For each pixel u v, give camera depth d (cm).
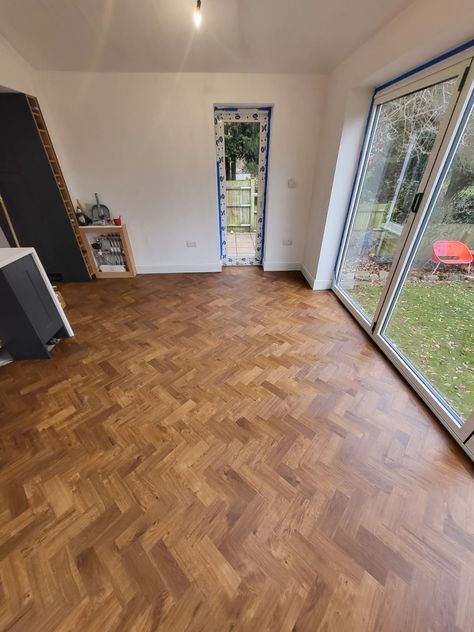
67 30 234
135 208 355
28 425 173
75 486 141
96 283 370
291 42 242
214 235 376
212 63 270
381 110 242
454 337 180
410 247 199
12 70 254
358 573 111
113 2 208
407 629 98
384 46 192
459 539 122
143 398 192
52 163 310
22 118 279
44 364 224
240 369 217
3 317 204
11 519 128
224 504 133
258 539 121
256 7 209
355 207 292
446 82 171
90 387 201
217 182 353
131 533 123
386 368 219
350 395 194
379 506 133
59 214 329
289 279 374
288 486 141
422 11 154
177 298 327
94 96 293
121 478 144
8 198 316
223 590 107
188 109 300
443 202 179
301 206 356
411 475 146
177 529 125
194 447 159
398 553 117
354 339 253
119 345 246
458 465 151
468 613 102
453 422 164
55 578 110
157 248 382
